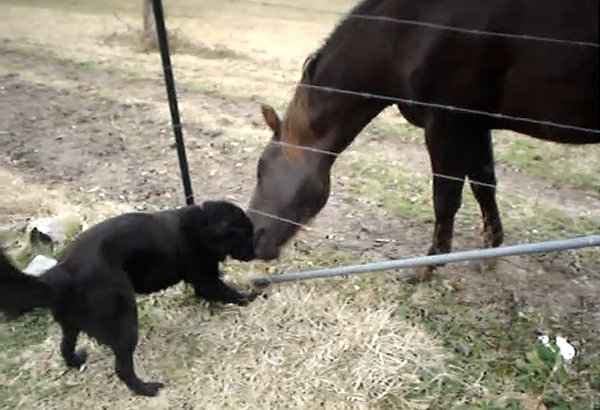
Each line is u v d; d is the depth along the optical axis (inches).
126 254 87.5
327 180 106.4
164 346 96.7
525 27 87.6
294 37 268.2
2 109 181.8
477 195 111.0
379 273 110.0
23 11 301.1
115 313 84.4
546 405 85.5
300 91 102.9
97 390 89.9
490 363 92.0
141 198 135.8
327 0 327.0
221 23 287.0
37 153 155.9
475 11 89.5
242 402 87.3
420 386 88.2
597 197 138.5
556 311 103.0
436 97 97.5
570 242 77.0
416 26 94.1
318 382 89.4
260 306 103.1
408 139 165.6
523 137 164.6
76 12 300.5
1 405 87.7
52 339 97.7
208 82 206.2
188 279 97.2
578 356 93.8
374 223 127.3
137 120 174.1
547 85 90.2
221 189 139.6
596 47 84.7
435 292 106.0
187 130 167.5
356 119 104.3
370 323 98.6
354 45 99.2
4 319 92.0
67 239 116.7
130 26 269.7
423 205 133.6
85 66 220.7
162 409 86.6
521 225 126.4
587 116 91.2
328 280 108.6
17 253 113.4
